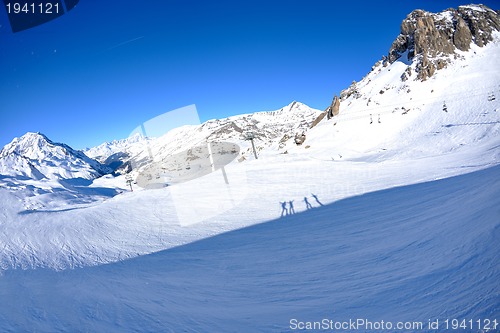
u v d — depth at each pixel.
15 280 6.21
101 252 10.02
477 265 3.53
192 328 3.48
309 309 3.82
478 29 77.00
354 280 4.62
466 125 44.81
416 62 74.81
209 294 4.91
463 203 7.14
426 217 7.57
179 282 5.77
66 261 8.82
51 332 3.40
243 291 4.94
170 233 12.10
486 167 16.59
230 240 10.02
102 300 4.55
